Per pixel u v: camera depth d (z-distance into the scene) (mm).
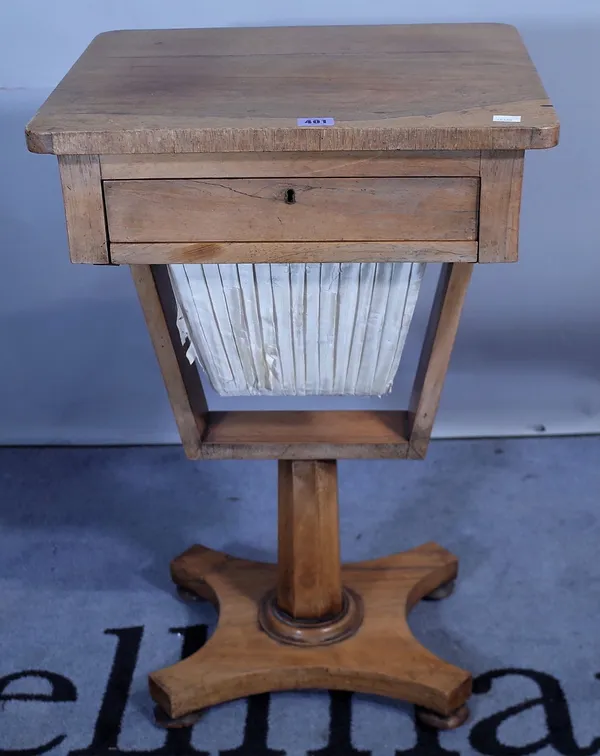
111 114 1044
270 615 1476
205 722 1402
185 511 1782
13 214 1738
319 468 1378
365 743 1365
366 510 1765
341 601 1466
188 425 1327
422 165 1013
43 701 1428
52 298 1813
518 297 1803
